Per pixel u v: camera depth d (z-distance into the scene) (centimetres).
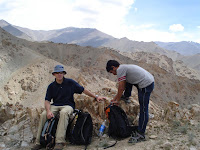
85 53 18138
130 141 391
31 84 8381
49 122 423
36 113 527
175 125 455
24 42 18050
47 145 411
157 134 420
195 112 500
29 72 9288
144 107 401
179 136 381
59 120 416
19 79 8638
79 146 420
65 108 436
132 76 407
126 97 539
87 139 420
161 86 12662
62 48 18638
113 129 433
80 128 425
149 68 14312
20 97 7744
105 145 402
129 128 434
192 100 12281
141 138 399
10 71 9062
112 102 460
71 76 8431
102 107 523
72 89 468
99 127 501
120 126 424
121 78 412
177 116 502
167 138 381
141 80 399
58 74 439
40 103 7444
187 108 552
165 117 523
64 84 459
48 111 434
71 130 445
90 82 5225
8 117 629
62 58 17650
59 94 459
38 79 9075
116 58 15400
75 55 17925
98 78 5956
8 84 7962
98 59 15038
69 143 436
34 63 10312
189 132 390
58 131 410
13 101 7394
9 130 532
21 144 460
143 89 404
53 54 17925
